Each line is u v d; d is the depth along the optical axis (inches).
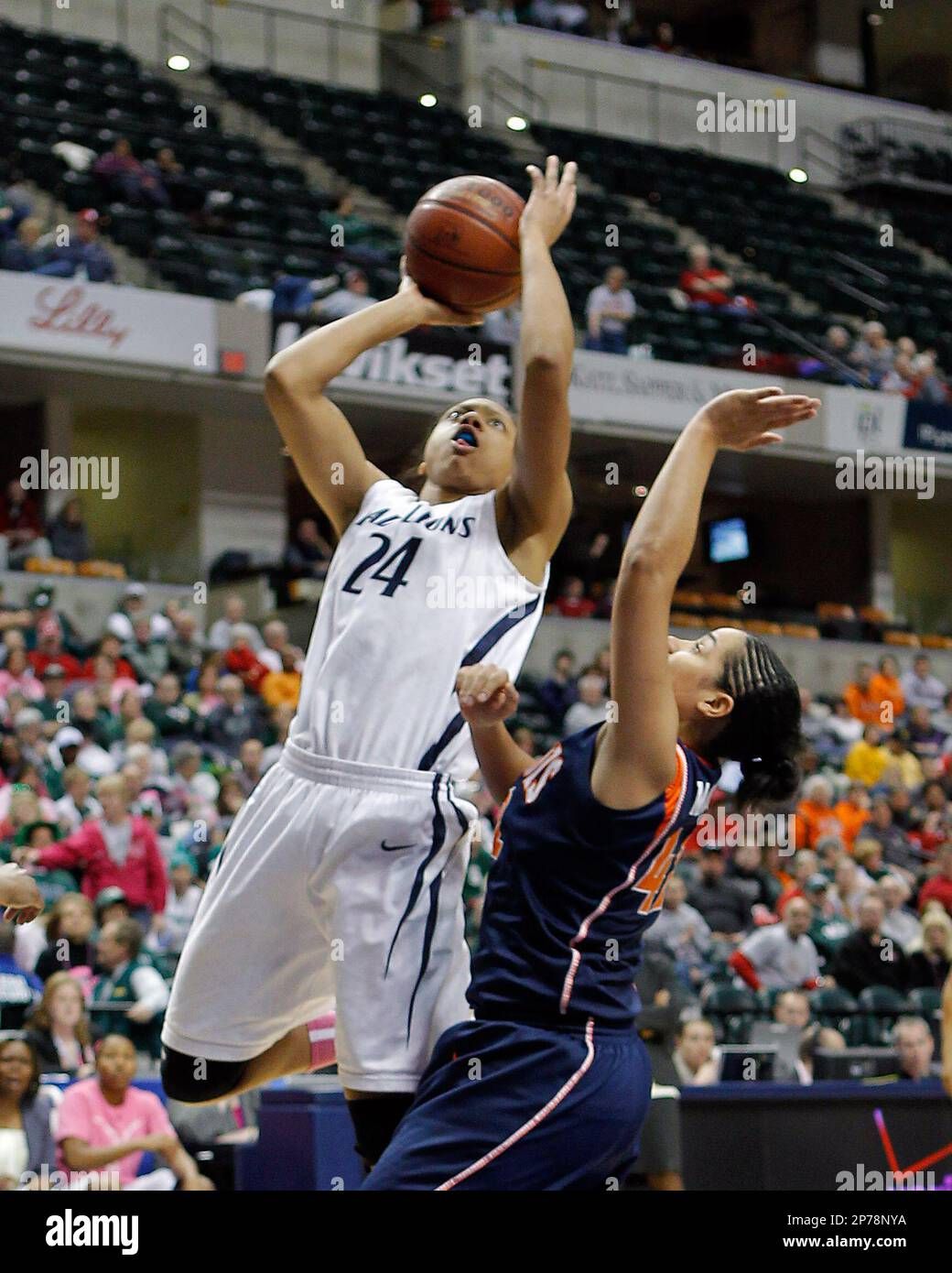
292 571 593.9
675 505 101.7
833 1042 312.0
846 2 937.5
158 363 551.2
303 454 119.6
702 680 107.1
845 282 789.9
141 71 698.8
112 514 657.6
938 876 457.4
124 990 268.5
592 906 102.4
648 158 796.0
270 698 486.9
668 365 635.5
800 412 102.7
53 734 405.4
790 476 734.5
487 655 113.0
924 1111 269.7
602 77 804.6
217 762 438.0
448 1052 104.2
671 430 633.0
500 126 772.0
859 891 421.1
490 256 119.9
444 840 111.0
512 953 103.3
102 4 714.2
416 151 738.2
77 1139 224.4
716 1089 262.2
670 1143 246.1
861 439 672.4
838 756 578.9
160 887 333.7
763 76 847.1
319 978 115.4
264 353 567.5
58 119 639.1
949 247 853.8
